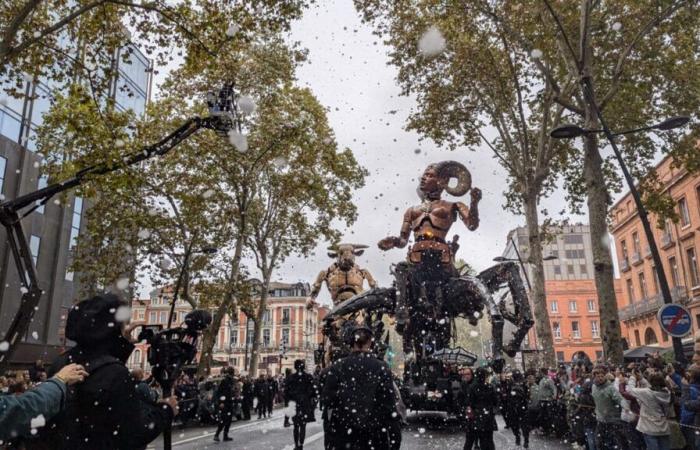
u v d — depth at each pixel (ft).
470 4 63.67
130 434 8.58
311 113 82.69
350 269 66.28
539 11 59.77
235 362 266.16
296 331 266.36
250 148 79.10
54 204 96.27
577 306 204.74
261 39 78.23
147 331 10.64
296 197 93.25
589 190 53.52
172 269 85.10
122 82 107.86
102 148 44.42
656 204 78.43
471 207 49.96
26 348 85.61
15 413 7.48
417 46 68.95
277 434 49.01
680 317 38.93
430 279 50.42
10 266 83.46
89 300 9.27
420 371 50.19
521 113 71.92
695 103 68.80
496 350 45.75
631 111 71.46
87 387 8.36
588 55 51.98
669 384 30.91
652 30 63.10
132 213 80.84
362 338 14.43
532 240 70.23
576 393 39.60
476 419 27.14
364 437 13.61
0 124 84.74
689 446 25.84
